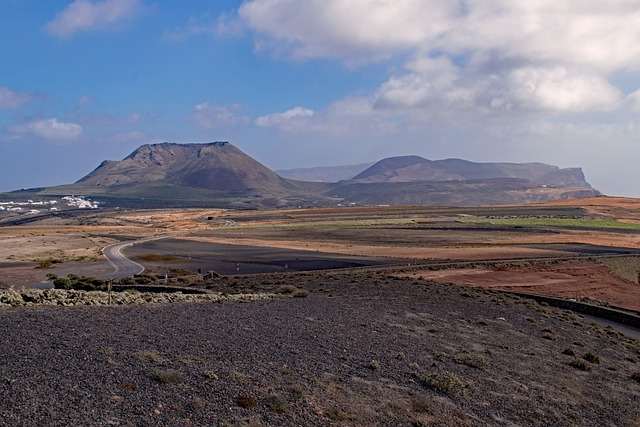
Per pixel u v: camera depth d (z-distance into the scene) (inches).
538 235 4766.2
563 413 677.9
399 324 1067.9
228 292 1608.0
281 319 983.6
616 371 962.1
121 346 654.5
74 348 621.6
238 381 575.8
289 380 607.8
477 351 920.9
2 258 3280.0
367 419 539.5
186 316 928.3
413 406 596.7
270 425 480.7
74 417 433.7
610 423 678.5
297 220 7539.4
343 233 5152.6
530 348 1022.4
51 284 2138.3
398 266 2696.9
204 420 468.8
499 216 7140.8
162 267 2876.5
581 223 5984.3
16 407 434.9
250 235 5187.0
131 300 1114.7
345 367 700.0
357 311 1176.8
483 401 660.7
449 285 1975.9
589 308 1800.0
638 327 1611.7
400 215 7810.0
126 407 468.4
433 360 807.1
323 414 529.0
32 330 697.0
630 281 2699.3
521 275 2593.5
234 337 783.1
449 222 6259.8
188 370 589.3
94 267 2871.6
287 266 2787.9
